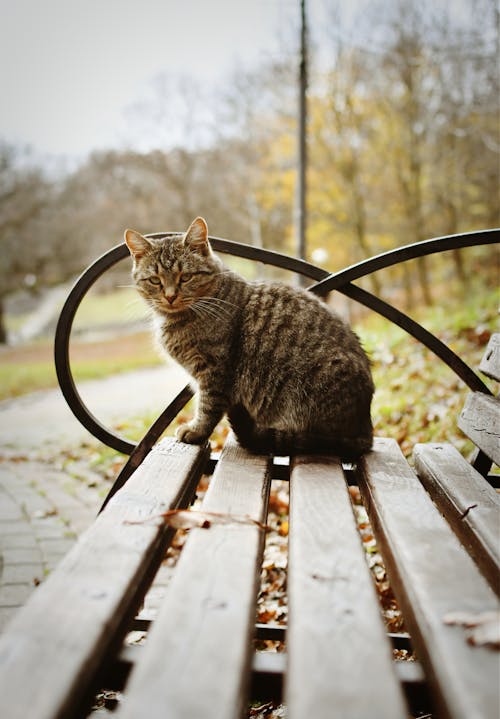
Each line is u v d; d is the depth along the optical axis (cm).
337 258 2050
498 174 1870
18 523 434
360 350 285
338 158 1972
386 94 1919
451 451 242
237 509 183
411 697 149
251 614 123
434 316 1045
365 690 98
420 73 1852
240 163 2488
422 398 562
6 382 1538
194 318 297
